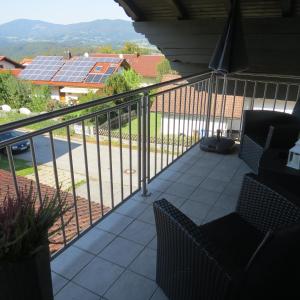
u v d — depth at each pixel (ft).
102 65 76.02
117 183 24.75
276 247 3.38
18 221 4.08
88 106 6.13
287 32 12.49
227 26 10.61
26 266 4.17
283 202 5.11
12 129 4.59
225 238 5.33
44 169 28.32
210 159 11.68
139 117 8.32
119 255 6.64
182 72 18.01
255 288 3.82
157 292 5.75
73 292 5.73
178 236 4.44
